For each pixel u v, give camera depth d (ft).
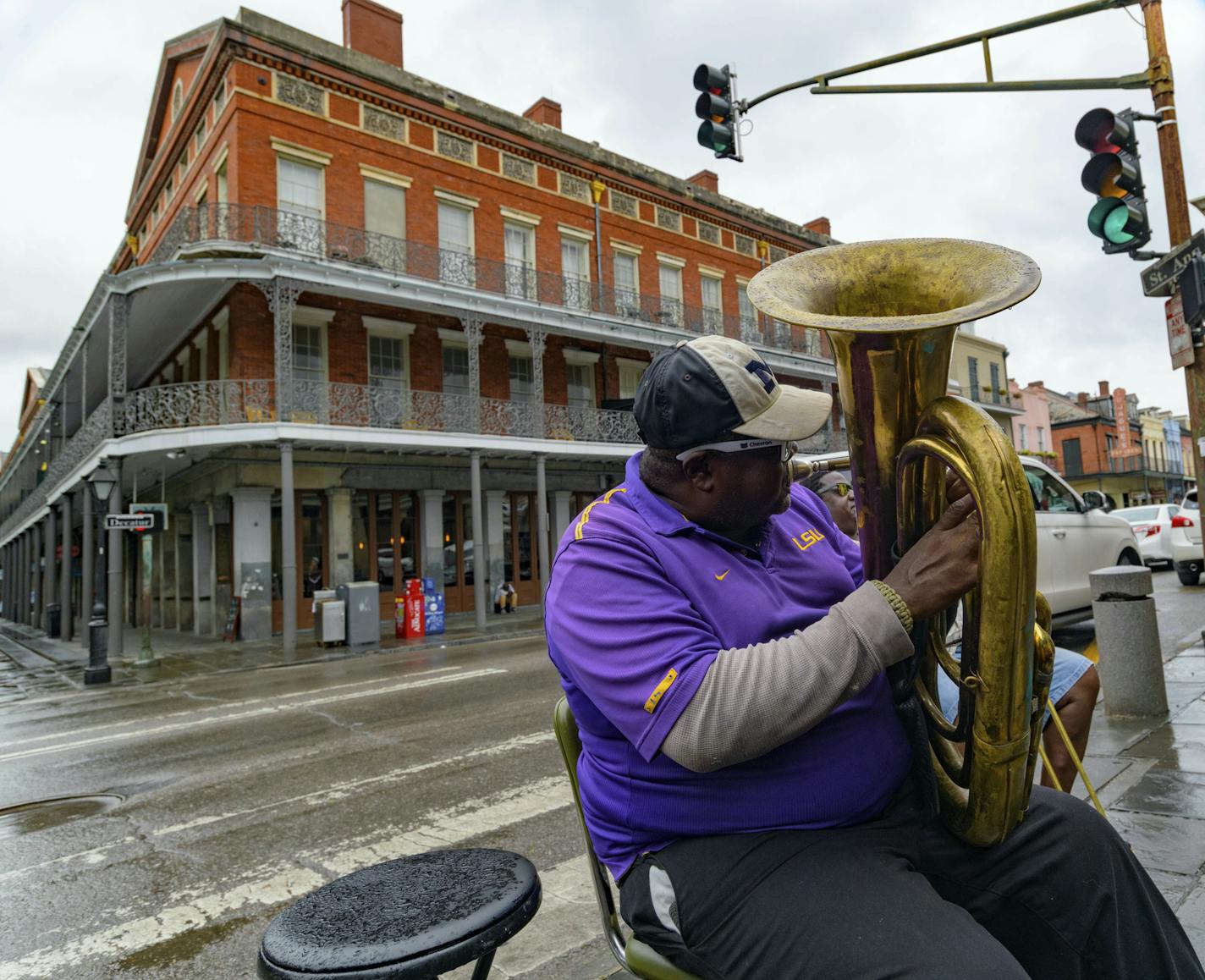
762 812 4.09
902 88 20.74
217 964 9.65
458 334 63.62
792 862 3.94
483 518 67.15
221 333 55.52
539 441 59.72
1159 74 18.78
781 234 90.63
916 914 3.57
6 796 18.31
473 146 64.69
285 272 48.78
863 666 3.63
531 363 69.56
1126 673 15.30
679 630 3.93
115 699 33.14
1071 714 8.26
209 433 47.32
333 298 57.67
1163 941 4.15
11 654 58.44
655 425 4.49
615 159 74.59
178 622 68.03
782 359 79.46
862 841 4.11
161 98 71.10
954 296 4.15
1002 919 4.34
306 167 55.67
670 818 4.17
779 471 4.53
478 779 16.38
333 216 56.08
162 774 19.15
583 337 65.72
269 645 50.90
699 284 81.97
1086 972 4.17
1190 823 9.71
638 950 4.27
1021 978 3.27
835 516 9.75
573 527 4.68
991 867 4.37
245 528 54.24
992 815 3.77
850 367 3.97
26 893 12.25
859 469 4.15
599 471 74.64
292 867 12.44
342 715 24.79
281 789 16.90
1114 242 18.47
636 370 76.38
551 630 4.40
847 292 4.52
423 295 55.01
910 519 3.98
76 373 69.97
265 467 54.95
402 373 61.36
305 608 57.26
